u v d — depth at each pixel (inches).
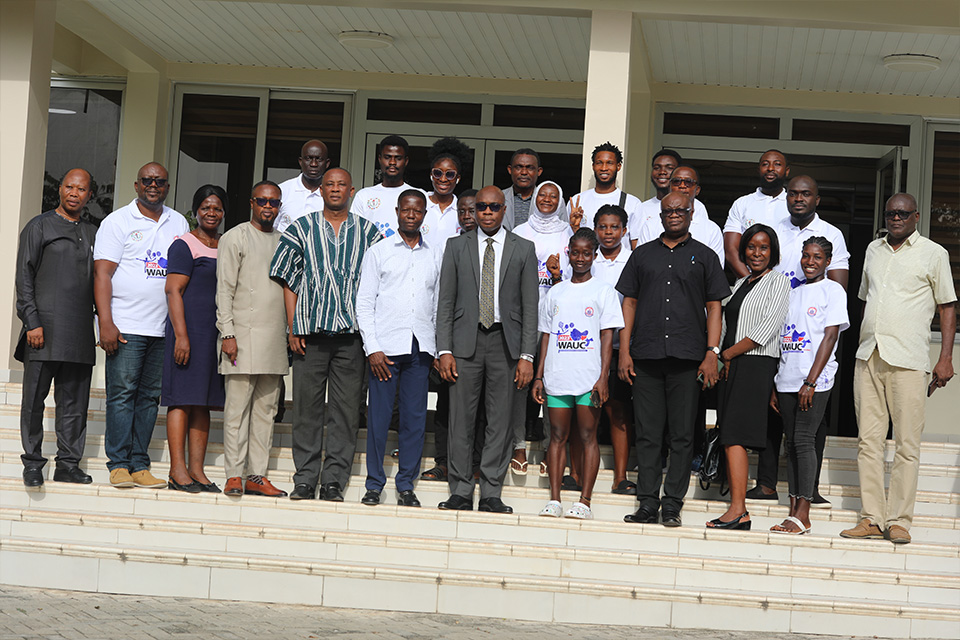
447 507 258.1
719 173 415.5
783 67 382.0
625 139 313.6
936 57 360.2
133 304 265.7
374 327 261.6
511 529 249.8
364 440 293.1
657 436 254.5
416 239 265.7
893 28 313.4
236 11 365.7
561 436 261.0
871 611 225.9
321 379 263.6
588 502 260.2
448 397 277.3
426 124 429.1
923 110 406.6
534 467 275.6
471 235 264.1
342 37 379.9
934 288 253.6
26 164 335.6
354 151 431.2
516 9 323.3
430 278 265.7
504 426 261.4
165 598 236.5
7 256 331.0
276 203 265.7
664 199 256.1
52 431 294.8
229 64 431.8
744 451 253.0
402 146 296.8
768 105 410.0
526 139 425.1
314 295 260.5
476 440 278.7
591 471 259.9
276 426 295.3
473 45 385.1
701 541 245.9
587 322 258.4
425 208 263.3
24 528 250.7
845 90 405.1
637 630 224.8
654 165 295.7
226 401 261.9
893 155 397.1
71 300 263.0
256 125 435.8
